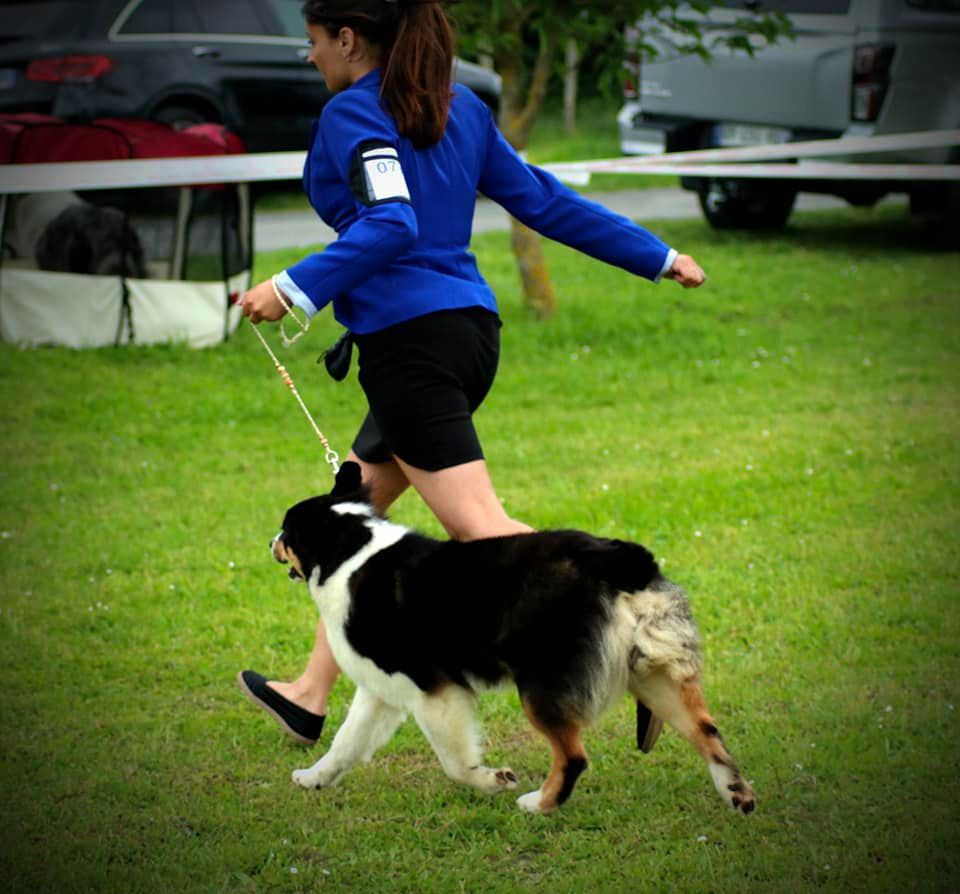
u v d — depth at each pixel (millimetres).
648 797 6680
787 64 22734
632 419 14500
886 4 21844
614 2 17891
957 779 6633
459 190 6422
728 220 25984
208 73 25203
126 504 11914
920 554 10047
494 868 6090
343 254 5863
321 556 6473
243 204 18422
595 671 5785
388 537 6414
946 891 5617
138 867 6125
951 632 8594
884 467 12336
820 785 6660
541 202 6879
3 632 9078
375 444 7062
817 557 10109
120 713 7875
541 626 5816
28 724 7707
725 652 8453
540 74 18125
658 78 24516
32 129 16750
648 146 25000
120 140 16844
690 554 10266
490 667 6078
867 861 5887
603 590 5789
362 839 6375
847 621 8836
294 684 7492
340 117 6137
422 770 7188
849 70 22109
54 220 16891
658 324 18703
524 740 7465
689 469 12477
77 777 7055
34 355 16516
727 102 23734
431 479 6438
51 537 11031
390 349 6312
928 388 15266
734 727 7387
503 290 20672
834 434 13508
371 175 5953
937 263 22625
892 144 19406
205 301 17547
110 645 8898
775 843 6117
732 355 17156
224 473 12922
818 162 22828
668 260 6879
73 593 9789
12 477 12602
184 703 8070
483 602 5980
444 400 6352
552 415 14742
